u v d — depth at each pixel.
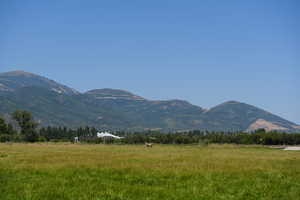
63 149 70.38
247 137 138.50
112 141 144.12
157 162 41.94
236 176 33.56
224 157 51.22
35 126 164.50
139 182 30.22
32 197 24.36
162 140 143.12
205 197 25.27
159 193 26.14
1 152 57.38
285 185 30.06
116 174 33.31
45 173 33.34
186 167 37.69
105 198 24.41
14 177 31.28
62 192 25.69
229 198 25.44
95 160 42.53
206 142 134.50
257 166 39.72
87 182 29.48
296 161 46.62
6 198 24.00
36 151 61.00
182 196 25.38
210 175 33.38
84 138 173.50
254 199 25.48
